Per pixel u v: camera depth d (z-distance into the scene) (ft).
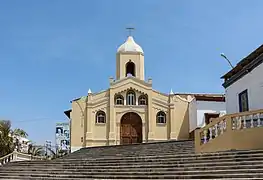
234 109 87.25
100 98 153.89
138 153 92.84
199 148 72.95
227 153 59.11
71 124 151.84
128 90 155.22
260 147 61.77
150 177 55.77
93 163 73.77
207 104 144.97
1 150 147.23
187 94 159.74
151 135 150.51
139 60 163.43
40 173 75.20
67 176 67.82
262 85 73.61
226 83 91.86
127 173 60.18
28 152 156.04
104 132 151.33
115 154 98.58
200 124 142.82
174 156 65.36
